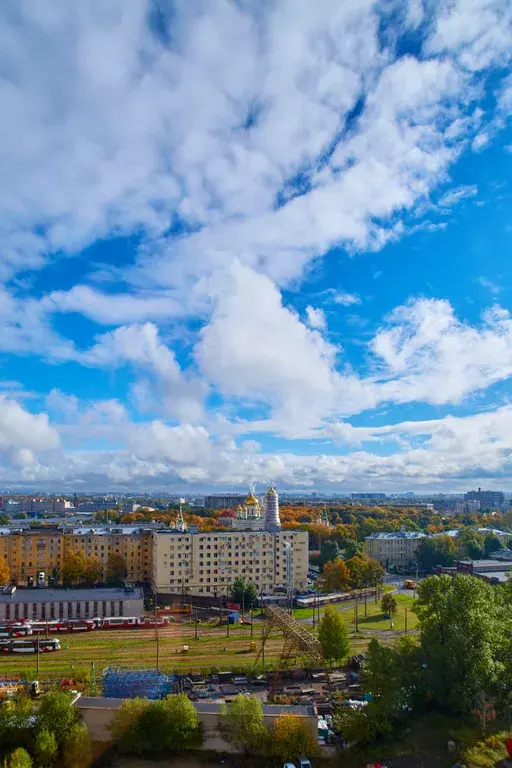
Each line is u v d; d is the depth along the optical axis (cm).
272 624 12581
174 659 12706
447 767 7750
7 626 14775
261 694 10650
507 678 9006
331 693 10381
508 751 8025
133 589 17650
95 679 11081
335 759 8325
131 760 8469
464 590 9294
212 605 18875
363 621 16438
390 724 8556
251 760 8450
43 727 8338
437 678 8925
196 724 8631
